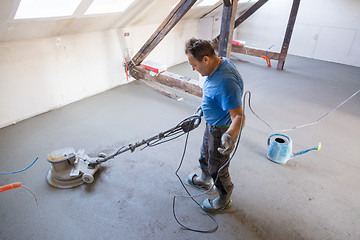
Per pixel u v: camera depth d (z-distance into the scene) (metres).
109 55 3.74
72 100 3.49
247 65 5.32
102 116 3.13
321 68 5.12
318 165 2.34
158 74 3.58
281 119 3.16
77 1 2.48
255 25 6.32
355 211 1.85
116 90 3.94
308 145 2.64
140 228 1.69
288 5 5.61
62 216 1.76
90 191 1.98
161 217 1.77
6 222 1.70
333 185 2.10
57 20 2.61
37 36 2.77
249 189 2.04
